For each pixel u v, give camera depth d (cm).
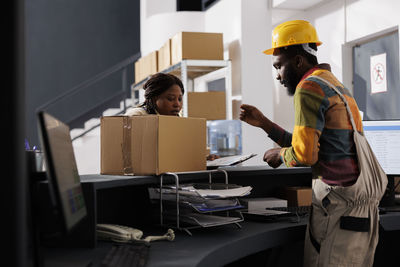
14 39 66
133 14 813
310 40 153
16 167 66
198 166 155
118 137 148
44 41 781
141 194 163
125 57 809
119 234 125
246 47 463
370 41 425
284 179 210
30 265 93
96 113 796
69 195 90
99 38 801
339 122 142
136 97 779
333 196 144
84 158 682
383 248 209
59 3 788
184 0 652
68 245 120
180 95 185
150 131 143
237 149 450
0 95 66
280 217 167
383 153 193
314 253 148
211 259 113
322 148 145
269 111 468
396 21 378
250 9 466
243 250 133
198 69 478
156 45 595
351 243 142
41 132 81
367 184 143
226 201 145
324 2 466
